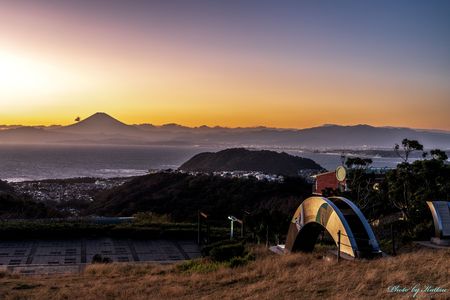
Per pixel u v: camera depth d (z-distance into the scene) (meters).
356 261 16.41
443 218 22.45
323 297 12.80
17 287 17.73
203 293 15.55
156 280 18.72
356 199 35.56
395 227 29.39
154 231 38.81
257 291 14.66
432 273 13.96
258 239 32.12
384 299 11.79
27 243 35.38
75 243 35.94
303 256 19.48
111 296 16.06
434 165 30.77
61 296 15.93
